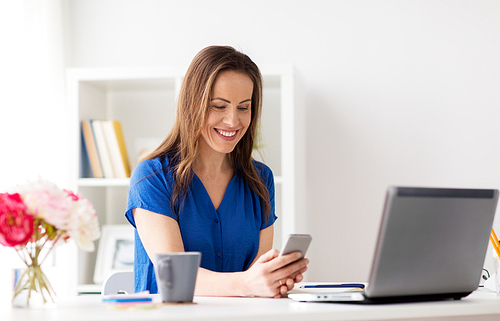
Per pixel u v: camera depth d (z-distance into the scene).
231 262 1.42
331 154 2.68
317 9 2.71
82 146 2.46
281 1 2.72
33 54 2.32
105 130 2.44
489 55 2.62
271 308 0.83
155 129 2.73
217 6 2.75
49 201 0.90
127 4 2.78
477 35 2.63
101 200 2.63
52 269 0.93
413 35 2.66
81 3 2.79
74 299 1.03
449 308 0.86
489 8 2.63
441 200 0.89
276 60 2.72
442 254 0.91
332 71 2.69
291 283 1.05
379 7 2.68
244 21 2.74
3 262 1.89
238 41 2.74
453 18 2.65
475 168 2.61
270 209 1.55
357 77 2.68
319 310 0.80
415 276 0.90
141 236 1.30
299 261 1.07
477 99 2.62
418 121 2.64
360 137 2.67
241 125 1.39
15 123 2.11
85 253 2.44
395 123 2.65
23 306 0.89
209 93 1.35
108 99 2.75
